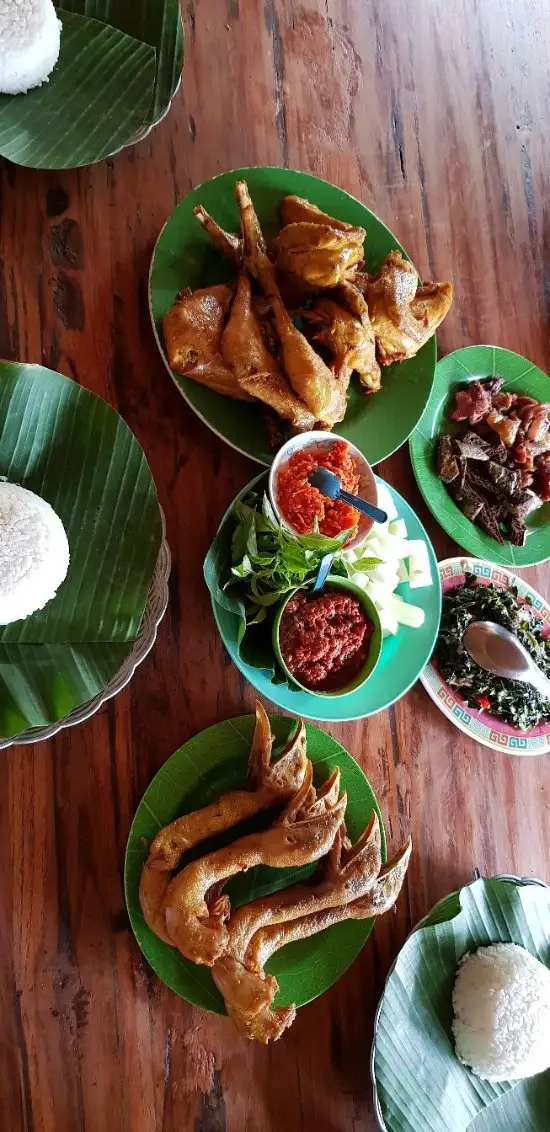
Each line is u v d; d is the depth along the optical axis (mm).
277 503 662
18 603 562
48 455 602
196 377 662
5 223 675
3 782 615
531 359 939
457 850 790
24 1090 590
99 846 634
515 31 1006
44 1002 604
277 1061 667
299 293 714
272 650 669
